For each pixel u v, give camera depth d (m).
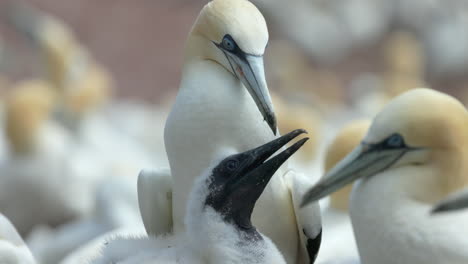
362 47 46.59
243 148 9.25
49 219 21.53
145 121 32.44
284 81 37.53
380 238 8.71
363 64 45.47
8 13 33.34
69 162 21.61
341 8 46.75
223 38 9.19
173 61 42.03
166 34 43.78
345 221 12.38
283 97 36.03
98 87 26.48
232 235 8.78
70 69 26.69
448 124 8.70
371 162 8.85
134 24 43.97
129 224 17.14
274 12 45.94
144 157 26.77
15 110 21.52
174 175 9.48
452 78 45.62
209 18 9.28
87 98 25.86
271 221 9.52
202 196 8.86
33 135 21.52
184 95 9.33
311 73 40.66
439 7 46.47
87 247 13.47
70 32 42.53
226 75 9.28
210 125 9.18
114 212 17.84
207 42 9.34
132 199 18.06
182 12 45.44
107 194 18.06
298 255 9.91
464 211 8.71
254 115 9.23
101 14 44.19
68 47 26.97
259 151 8.91
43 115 21.92
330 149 12.63
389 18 47.25
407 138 8.76
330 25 46.22
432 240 8.55
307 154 22.44
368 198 8.79
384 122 8.82
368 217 8.77
